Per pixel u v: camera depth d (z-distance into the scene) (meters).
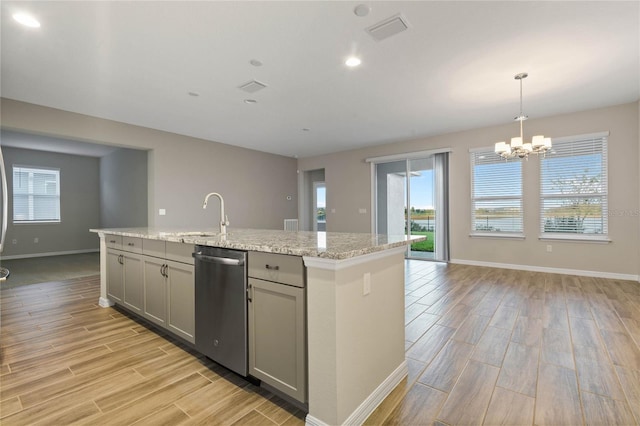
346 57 2.93
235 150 6.89
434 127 5.45
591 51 2.85
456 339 2.46
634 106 4.26
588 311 3.06
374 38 2.61
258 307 1.73
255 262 1.74
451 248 5.89
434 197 6.14
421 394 1.75
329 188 7.79
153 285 2.61
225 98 3.96
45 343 2.46
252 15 2.29
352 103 4.18
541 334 2.53
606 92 3.88
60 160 7.72
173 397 1.73
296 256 1.54
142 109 4.37
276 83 3.51
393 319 1.86
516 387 1.79
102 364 2.12
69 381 1.90
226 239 2.08
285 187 8.13
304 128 5.45
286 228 8.11
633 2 2.17
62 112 4.37
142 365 2.10
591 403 1.63
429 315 3.01
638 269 4.27
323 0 2.13
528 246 5.12
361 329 1.56
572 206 4.78
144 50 2.77
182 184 5.87
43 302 3.58
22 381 1.90
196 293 2.13
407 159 6.49
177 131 5.62
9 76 3.28
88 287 4.30
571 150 4.73
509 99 4.09
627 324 2.71
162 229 3.51
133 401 1.70
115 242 3.18
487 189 5.50
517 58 2.98
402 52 2.85
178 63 3.02
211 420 1.54
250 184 7.21
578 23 2.41
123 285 3.05
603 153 4.51
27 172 7.32
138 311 2.82
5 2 2.11
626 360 2.08
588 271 4.63
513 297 3.59
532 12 2.28
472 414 1.56
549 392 1.74
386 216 7.01
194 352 2.30
